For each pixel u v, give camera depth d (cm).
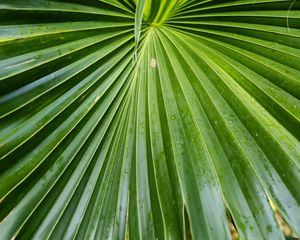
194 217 49
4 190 47
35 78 49
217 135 54
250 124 54
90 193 53
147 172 55
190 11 56
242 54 57
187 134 55
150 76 58
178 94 57
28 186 49
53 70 50
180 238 49
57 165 51
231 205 50
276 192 50
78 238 51
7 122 48
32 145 50
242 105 55
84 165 54
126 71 57
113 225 53
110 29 53
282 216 49
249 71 57
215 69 58
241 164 52
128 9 52
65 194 52
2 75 46
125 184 55
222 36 58
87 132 54
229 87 57
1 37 46
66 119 52
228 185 51
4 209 48
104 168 55
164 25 58
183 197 51
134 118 57
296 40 55
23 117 49
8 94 47
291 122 53
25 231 49
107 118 56
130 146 56
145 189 54
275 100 54
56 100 51
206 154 53
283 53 56
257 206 50
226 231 48
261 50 57
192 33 59
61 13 48
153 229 51
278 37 56
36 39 48
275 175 51
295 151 51
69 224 51
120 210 54
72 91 52
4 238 47
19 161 49
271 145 52
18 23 47
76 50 51
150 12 55
